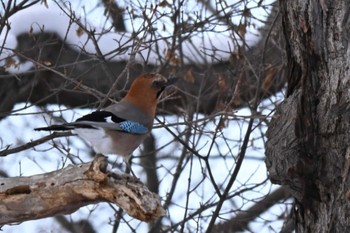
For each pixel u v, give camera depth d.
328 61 8.80
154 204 8.50
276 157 9.03
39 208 8.84
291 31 9.20
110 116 10.30
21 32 14.63
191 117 14.04
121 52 12.95
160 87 10.90
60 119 14.28
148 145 16.41
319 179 8.80
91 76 14.61
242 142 13.98
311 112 8.84
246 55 13.93
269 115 11.84
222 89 13.74
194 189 13.30
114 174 8.57
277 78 13.91
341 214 8.59
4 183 8.80
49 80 14.74
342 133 8.63
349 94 8.66
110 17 14.63
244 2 13.75
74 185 8.62
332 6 8.80
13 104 15.29
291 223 13.48
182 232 13.27
